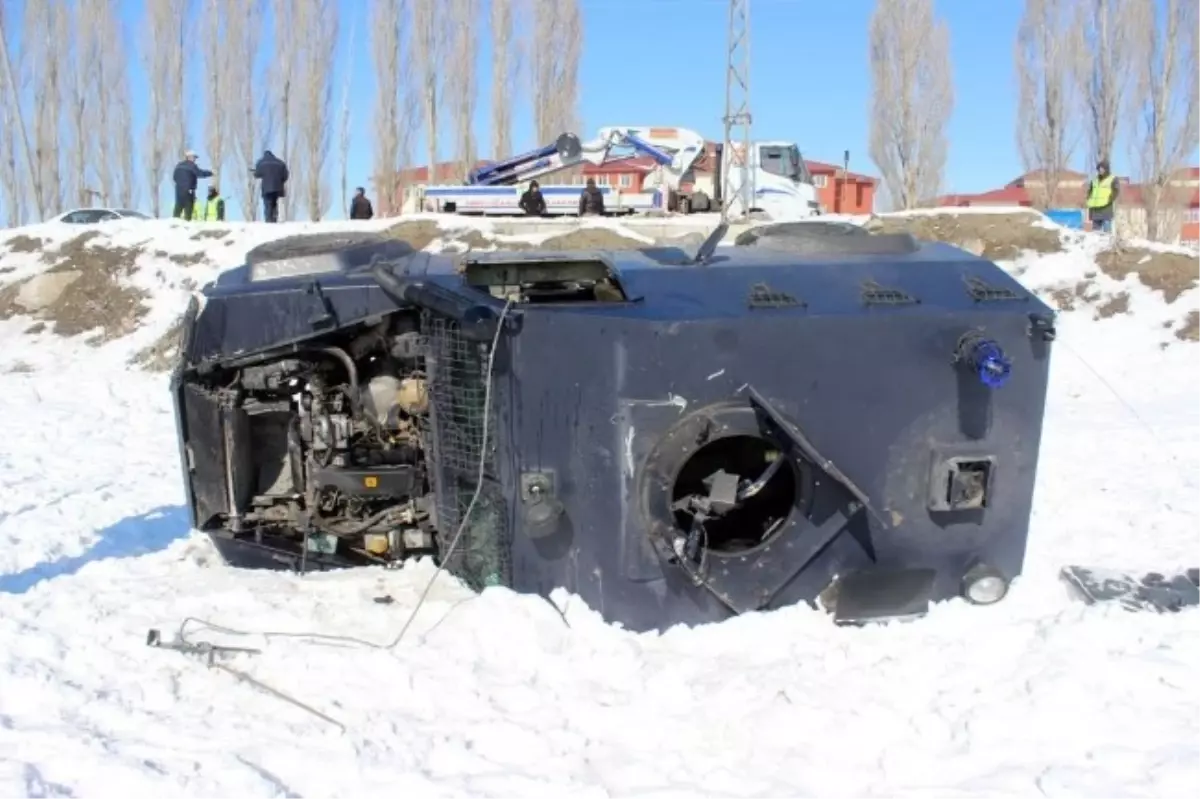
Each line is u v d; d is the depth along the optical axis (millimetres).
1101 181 20453
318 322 5418
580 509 4699
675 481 4598
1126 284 15992
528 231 18344
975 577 4836
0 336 16984
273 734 3867
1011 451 4855
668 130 23781
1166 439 9586
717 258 5305
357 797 3471
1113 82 33312
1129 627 4422
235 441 5695
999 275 5078
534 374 4734
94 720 3982
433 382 5184
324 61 31953
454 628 4676
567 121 34000
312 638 4672
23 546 6605
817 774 3553
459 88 32719
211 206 22516
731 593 4723
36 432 11109
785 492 4879
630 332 4531
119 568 5840
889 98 35656
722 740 3803
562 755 3729
